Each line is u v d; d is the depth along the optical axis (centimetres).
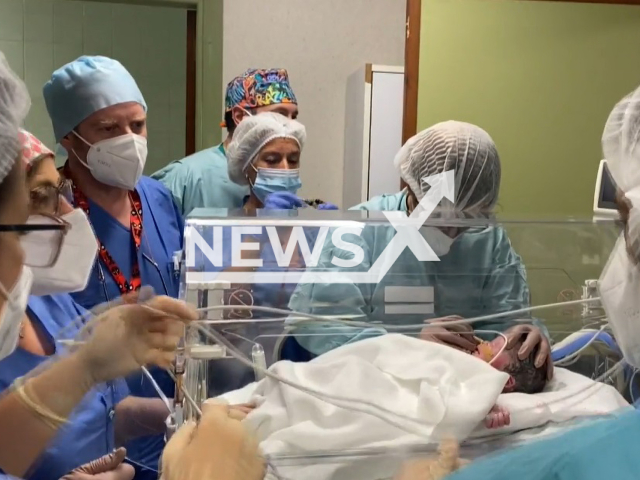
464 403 93
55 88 161
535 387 110
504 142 243
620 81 245
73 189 163
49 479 87
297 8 279
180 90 328
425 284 124
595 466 59
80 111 159
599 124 246
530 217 147
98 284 153
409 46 234
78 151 164
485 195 161
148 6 307
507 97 241
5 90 75
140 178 179
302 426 90
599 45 242
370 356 107
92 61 162
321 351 111
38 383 87
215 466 73
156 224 177
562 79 242
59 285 90
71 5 314
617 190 80
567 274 126
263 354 105
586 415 91
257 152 195
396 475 79
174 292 149
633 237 75
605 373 107
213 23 281
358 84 264
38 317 105
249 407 93
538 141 245
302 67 282
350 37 285
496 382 100
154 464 93
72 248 89
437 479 70
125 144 158
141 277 165
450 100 238
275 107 225
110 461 90
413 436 88
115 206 167
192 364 99
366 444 87
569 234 127
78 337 95
